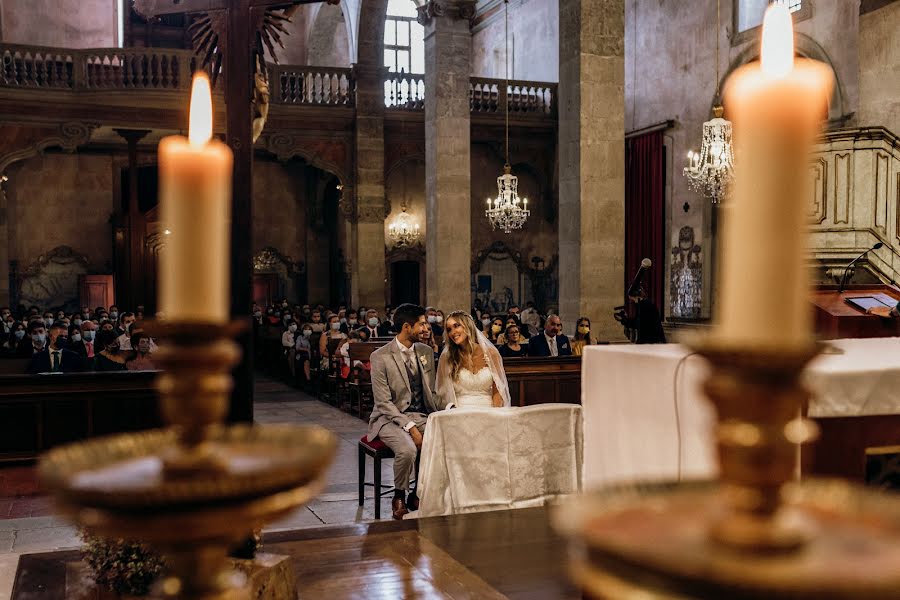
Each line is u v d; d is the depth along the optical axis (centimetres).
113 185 2438
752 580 56
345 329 1781
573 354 1085
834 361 239
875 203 1080
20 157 1978
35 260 2367
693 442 228
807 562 62
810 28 1627
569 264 1205
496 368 604
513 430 505
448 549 411
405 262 2536
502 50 2720
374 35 2225
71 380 849
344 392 1334
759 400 63
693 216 1966
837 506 82
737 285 63
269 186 2612
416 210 2495
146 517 73
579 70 1174
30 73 2008
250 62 396
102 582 337
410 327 622
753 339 62
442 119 1719
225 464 81
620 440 272
